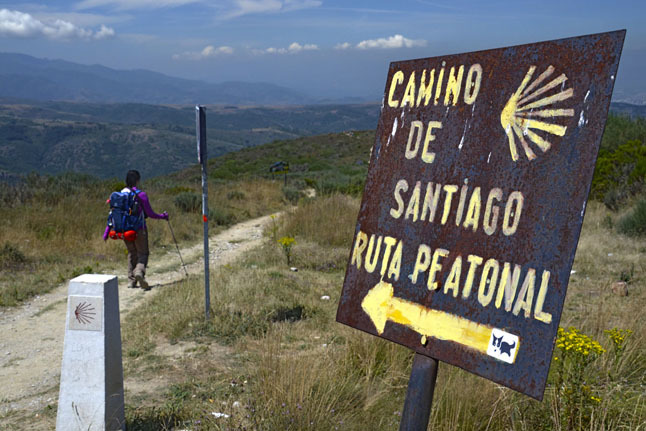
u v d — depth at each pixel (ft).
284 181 83.30
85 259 32.86
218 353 17.19
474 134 5.75
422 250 6.03
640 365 13.56
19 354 18.81
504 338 5.07
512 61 5.51
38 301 25.26
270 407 11.93
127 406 13.35
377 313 6.34
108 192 56.85
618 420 10.54
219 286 24.79
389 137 6.70
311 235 39.70
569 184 4.87
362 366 14.78
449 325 5.57
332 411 11.60
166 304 22.90
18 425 12.91
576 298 21.83
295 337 18.43
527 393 4.79
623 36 4.67
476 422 11.21
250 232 46.96
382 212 6.57
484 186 5.56
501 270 5.24
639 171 45.39
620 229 35.73
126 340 18.83
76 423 11.40
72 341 11.37
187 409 12.92
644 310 17.69
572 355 11.44
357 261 6.74
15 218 38.78
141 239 26.99
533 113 5.24
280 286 25.17
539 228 5.02
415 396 5.82
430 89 6.31
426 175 6.15
